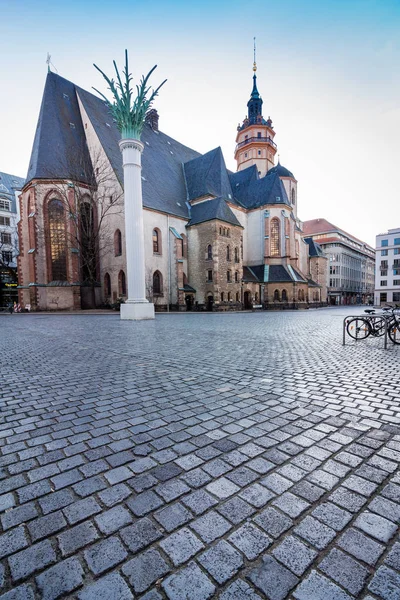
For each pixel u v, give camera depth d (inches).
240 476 85.5
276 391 162.6
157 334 421.7
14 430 117.5
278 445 103.3
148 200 1253.7
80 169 1315.2
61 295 1249.4
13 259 2084.2
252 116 2112.5
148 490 79.8
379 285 2719.0
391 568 56.2
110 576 55.3
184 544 62.1
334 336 402.0
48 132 1280.8
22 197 1339.8
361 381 181.3
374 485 80.8
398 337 389.1
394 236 2637.8
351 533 64.6
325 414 130.3
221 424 120.9
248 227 1772.9
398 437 108.7
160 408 139.0
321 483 82.0
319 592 51.8
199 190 1549.0
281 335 411.8
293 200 2068.2
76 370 212.8
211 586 53.0
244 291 1556.3
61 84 1423.5
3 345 328.8
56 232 1261.1
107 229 1315.2
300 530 65.6
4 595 51.9
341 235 3024.1
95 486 81.7
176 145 1894.7
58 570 56.7
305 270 2096.5
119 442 106.7
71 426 120.6
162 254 1300.4
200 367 219.8
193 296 1419.8
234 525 67.3
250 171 1916.8
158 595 51.5
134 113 673.6
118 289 1246.9
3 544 62.5
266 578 54.4
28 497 77.3
